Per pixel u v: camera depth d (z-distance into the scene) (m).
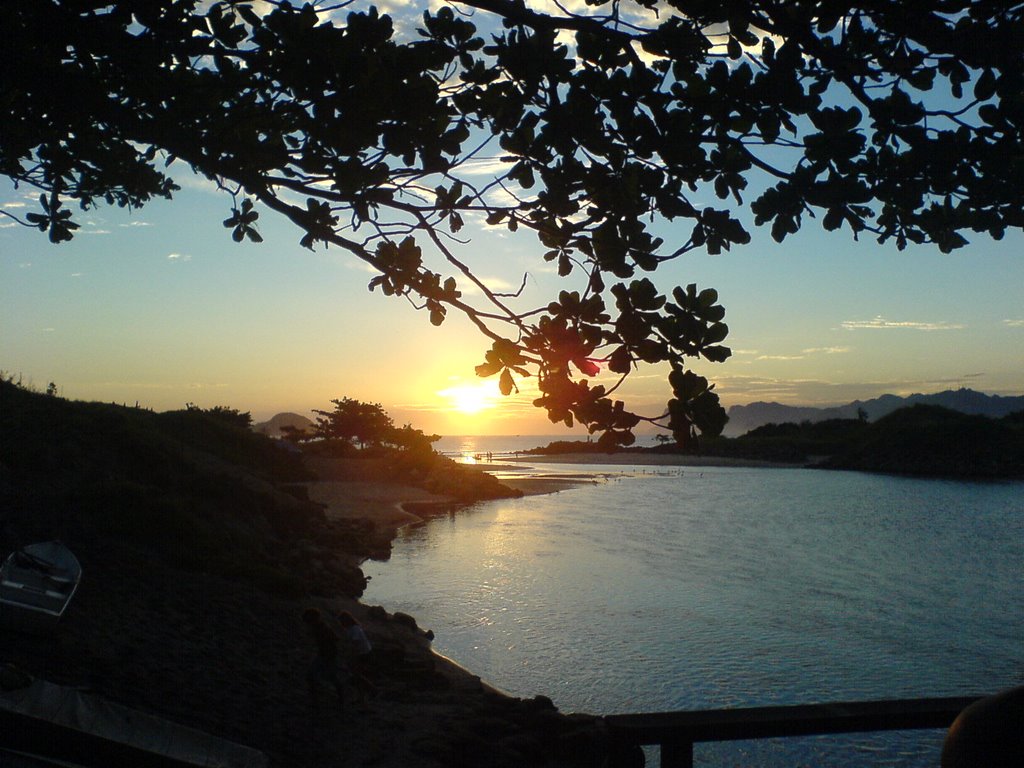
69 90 4.56
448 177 4.86
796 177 4.42
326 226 5.00
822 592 29.47
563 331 4.53
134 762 7.04
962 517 57.12
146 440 29.27
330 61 4.59
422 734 13.34
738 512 59.94
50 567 12.74
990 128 4.15
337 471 68.69
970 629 24.06
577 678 18.75
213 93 4.75
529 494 76.69
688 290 4.42
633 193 4.61
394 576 31.38
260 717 12.68
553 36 4.64
